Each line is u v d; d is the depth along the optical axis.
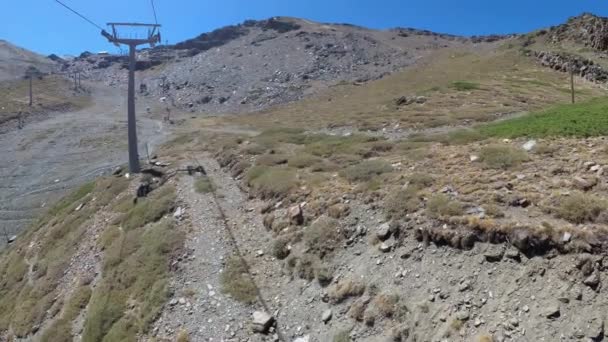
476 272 10.13
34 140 79.38
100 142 73.00
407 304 10.38
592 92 50.81
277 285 13.30
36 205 45.88
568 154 14.85
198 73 153.12
